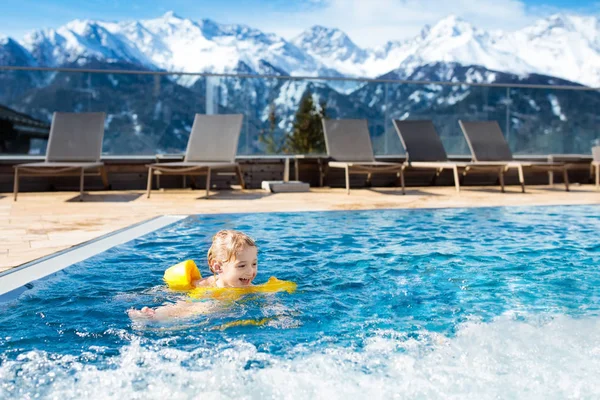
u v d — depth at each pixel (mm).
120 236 4348
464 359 2014
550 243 4160
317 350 2076
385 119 10188
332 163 8727
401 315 2479
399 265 3426
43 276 3045
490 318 2438
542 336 2229
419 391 1789
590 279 3105
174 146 9438
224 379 1841
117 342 2119
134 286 2887
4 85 8672
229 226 4953
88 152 7891
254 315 2443
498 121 10625
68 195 7953
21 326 2275
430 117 10367
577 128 10969
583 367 1956
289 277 3123
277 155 9805
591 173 10680
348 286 2943
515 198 7746
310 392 1773
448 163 8688
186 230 4711
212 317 2406
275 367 1934
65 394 1727
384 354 2049
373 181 9766
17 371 1870
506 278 3127
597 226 4996
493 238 4359
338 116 10000
